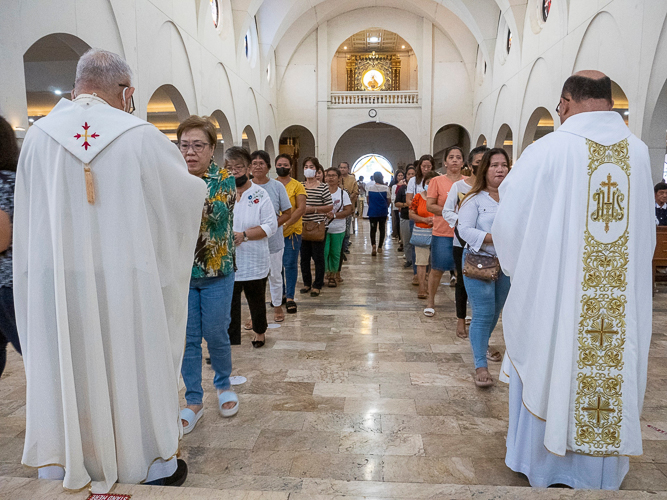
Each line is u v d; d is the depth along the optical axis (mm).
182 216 1905
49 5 5969
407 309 5418
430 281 5059
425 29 19453
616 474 2021
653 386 3225
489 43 16406
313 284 6270
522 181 2068
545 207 2027
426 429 2646
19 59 5418
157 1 8977
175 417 1902
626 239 1977
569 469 2086
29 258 1676
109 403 1712
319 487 1977
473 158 3777
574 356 2004
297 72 19922
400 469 2254
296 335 4418
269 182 4559
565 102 2115
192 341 2715
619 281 1983
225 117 13328
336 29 19859
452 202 3838
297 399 3041
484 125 17797
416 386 3246
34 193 1673
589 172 1975
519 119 13578
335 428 2658
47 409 1699
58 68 10055
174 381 1891
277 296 4812
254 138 16594
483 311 3189
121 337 1693
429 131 19734
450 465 2291
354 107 20016
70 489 1674
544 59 11703
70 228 1663
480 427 2672
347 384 3281
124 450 1734
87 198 1636
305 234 5918
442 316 5113
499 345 4090
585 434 1997
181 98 10266
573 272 1966
